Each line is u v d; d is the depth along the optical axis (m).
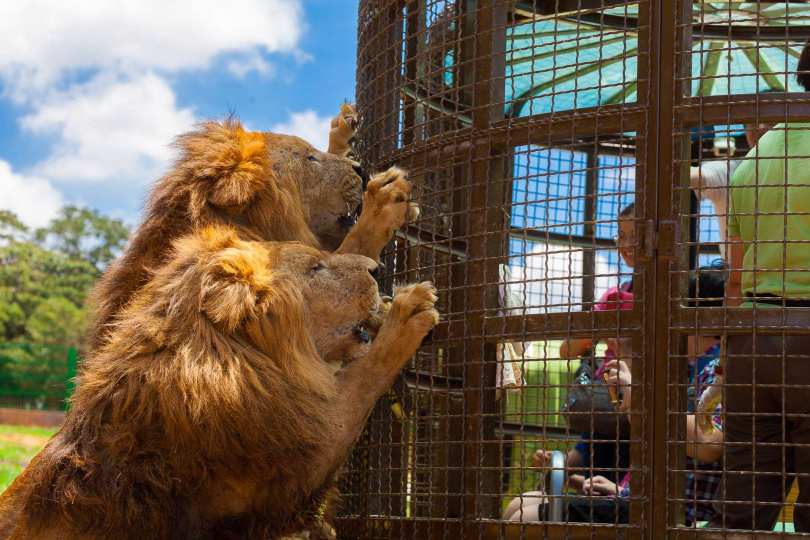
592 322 2.91
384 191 3.47
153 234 3.47
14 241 47.91
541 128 3.11
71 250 53.03
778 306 2.93
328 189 3.88
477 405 3.15
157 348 2.95
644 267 2.89
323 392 3.07
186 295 2.96
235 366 2.88
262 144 3.64
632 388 2.88
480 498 3.09
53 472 3.00
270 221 3.58
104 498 2.87
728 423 3.29
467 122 4.05
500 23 3.33
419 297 3.22
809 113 2.80
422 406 4.20
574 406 5.00
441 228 4.29
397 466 3.69
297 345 3.06
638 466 2.84
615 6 3.00
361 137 4.07
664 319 2.86
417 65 3.79
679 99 2.91
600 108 2.99
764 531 2.72
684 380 2.94
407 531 3.27
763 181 3.36
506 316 3.12
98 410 2.97
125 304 3.34
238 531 2.97
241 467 2.90
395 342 3.19
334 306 3.21
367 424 3.67
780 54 5.27
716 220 6.51
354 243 3.50
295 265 3.19
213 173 3.46
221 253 3.02
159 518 2.85
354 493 3.69
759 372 3.09
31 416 15.07
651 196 2.90
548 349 6.45
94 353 3.32
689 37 2.94
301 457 2.97
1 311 41.00
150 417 2.88
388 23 3.82
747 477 3.22
